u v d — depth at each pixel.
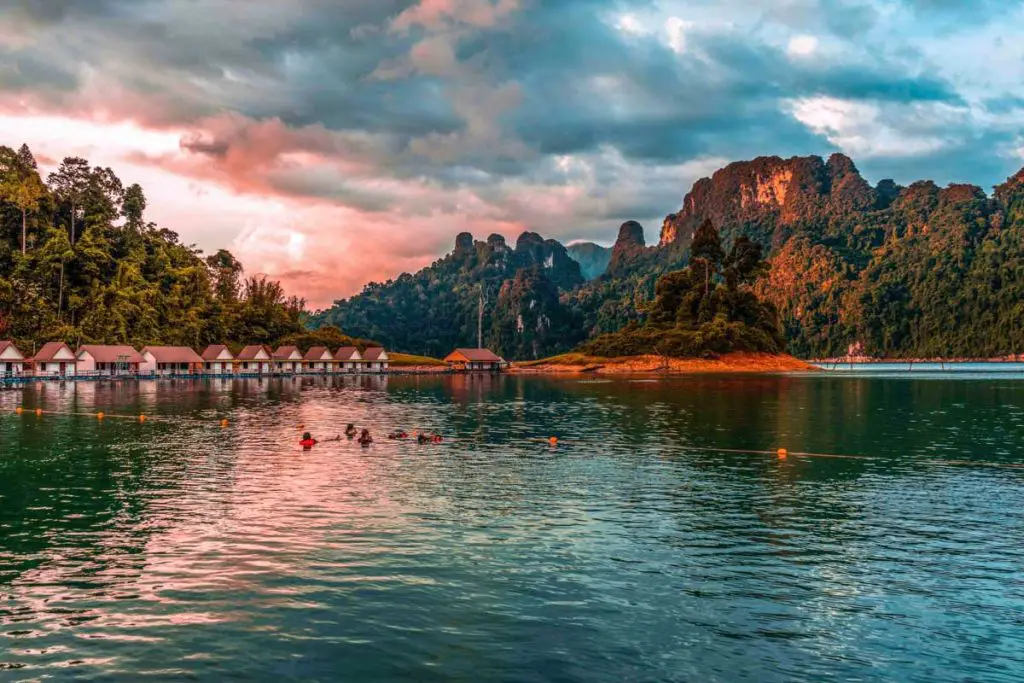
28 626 18.77
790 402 96.94
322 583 21.94
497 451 49.91
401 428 64.81
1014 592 21.53
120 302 182.25
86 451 49.06
